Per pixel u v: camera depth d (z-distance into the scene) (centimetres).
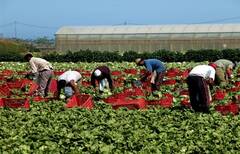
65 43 14488
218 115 3506
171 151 2438
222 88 4784
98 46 14350
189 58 10231
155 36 14000
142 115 3512
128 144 2528
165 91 4903
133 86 5216
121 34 14175
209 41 13638
